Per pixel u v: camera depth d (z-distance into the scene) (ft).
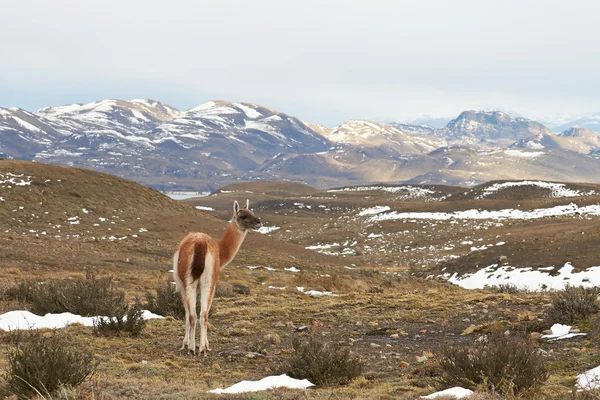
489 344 26.35
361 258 257.75
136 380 28.17
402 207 406.62
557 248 160.86
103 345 38.60
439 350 32.12
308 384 27.86
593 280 129.80
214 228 197.88
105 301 49.80
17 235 150.71
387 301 60.03
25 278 86.28
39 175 205.16
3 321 44.50
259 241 199.00
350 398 23.48
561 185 497.87
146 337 42.60
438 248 265.34
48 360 25.05
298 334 44.16
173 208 218.59
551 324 39.55
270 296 72.49
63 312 49.19
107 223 180.96
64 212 183.01
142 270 114.32
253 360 34.83
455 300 57.67
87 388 25.00
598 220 249.96
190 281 35.63
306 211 556.10
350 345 39.19
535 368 24.30
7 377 25.57
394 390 25.17
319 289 91.30
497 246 180.86
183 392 25.03
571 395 21.80
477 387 23.25
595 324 35.01
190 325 36.60
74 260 118.21
